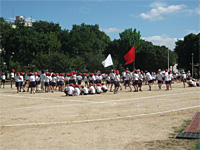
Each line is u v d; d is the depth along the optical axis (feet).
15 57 179.52
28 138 26.04
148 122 32.22
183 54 260.21
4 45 180.04
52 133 27.91
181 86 102.83
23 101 58.13
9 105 51.93
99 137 25.26
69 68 173.99
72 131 28.58
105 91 78.07
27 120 36.47
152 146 21.12
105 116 38.37
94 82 102.27
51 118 37.65
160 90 84.48
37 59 174.19
